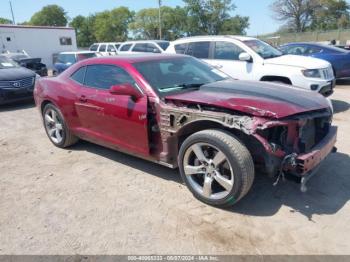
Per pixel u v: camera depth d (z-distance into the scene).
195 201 3.58
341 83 11.84
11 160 5.05
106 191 3.90
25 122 7.48
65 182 4.19
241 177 3.08
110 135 4.38
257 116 3.03
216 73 4.69
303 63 6.95
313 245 2.82
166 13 68.81
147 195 3.75
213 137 3.18
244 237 2.95
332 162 4.41
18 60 17.23
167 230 3.10
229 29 61.88
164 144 3.72
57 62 16.03
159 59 4.44
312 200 3.51
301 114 3.20
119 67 4.21
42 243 3.00
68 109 4.91
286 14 65.25
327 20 64.88
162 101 3.67
